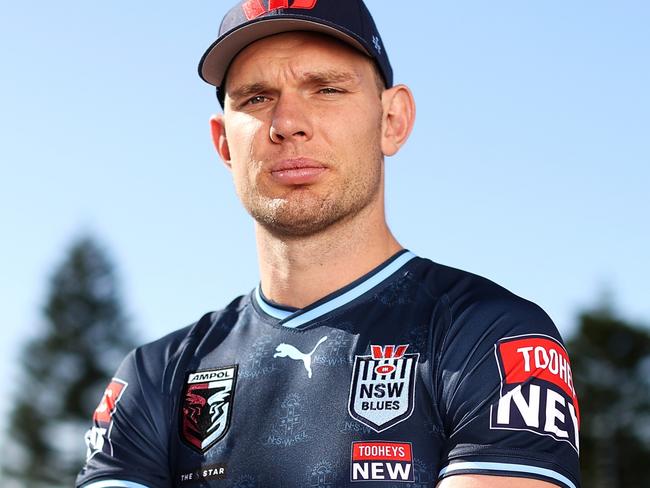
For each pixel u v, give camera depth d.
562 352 2.89
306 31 3.15
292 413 2.90
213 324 3.28
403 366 2.88
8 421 42.03
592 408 38.06
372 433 2.80
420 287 3.08
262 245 3.21
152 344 3.32
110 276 44.06
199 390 3.10
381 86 3.29
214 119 3.52
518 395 2.75
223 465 2.94
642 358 37.62
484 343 2.83
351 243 3.12
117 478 3.11
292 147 3.05
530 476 2.66
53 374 42.25
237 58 3.21
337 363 2.94
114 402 3.21
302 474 2.82
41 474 41.25
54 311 43.00
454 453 2.73
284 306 3.15
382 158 3.27
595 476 38.00
